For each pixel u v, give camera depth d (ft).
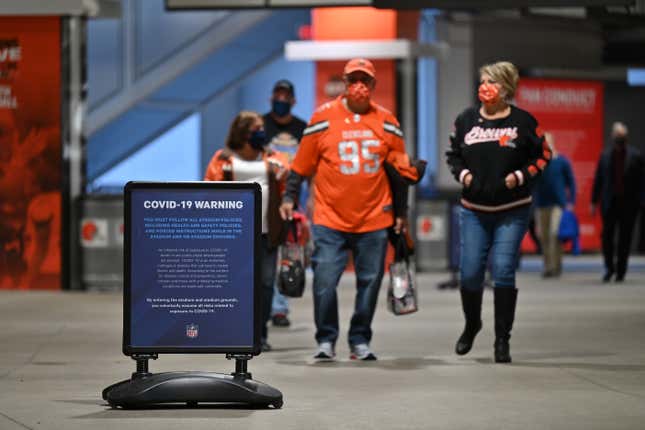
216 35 118.42
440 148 122.31
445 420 29.04
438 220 91.81
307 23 119.24
